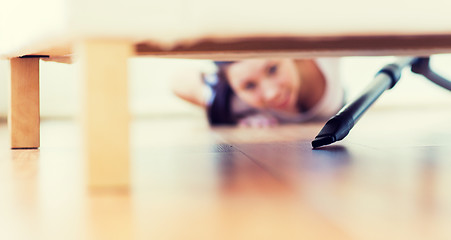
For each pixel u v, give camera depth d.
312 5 0.65
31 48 0.81
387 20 0.67
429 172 0.76
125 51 0.65
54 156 0.94
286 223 0.56
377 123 1.65
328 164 0.82
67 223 0.56
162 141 1.14
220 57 0.95
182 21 0.64
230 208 0.60
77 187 0.69
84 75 0.65
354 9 0.66
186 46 0.72
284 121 1.64
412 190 0.66
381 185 0.68
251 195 0.65
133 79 2.13
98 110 0.65
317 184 0.69
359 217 0.57
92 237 0.53
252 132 1.35
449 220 0.56
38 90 1.04
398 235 0.52
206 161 0.86
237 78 1.62
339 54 0.94
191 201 0.63
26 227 0.55
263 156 0.90
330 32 0.66
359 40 0.71
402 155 0.90
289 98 1.64
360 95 1.04
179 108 2.17
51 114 2.07
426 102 2.77
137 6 0.63
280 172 0.76
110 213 0.59
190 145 1.06
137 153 0.95
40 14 0.68
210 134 1.30
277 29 0.65
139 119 2.03
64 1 0.62
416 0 0.67
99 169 0.66
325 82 1.66
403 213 0.58
